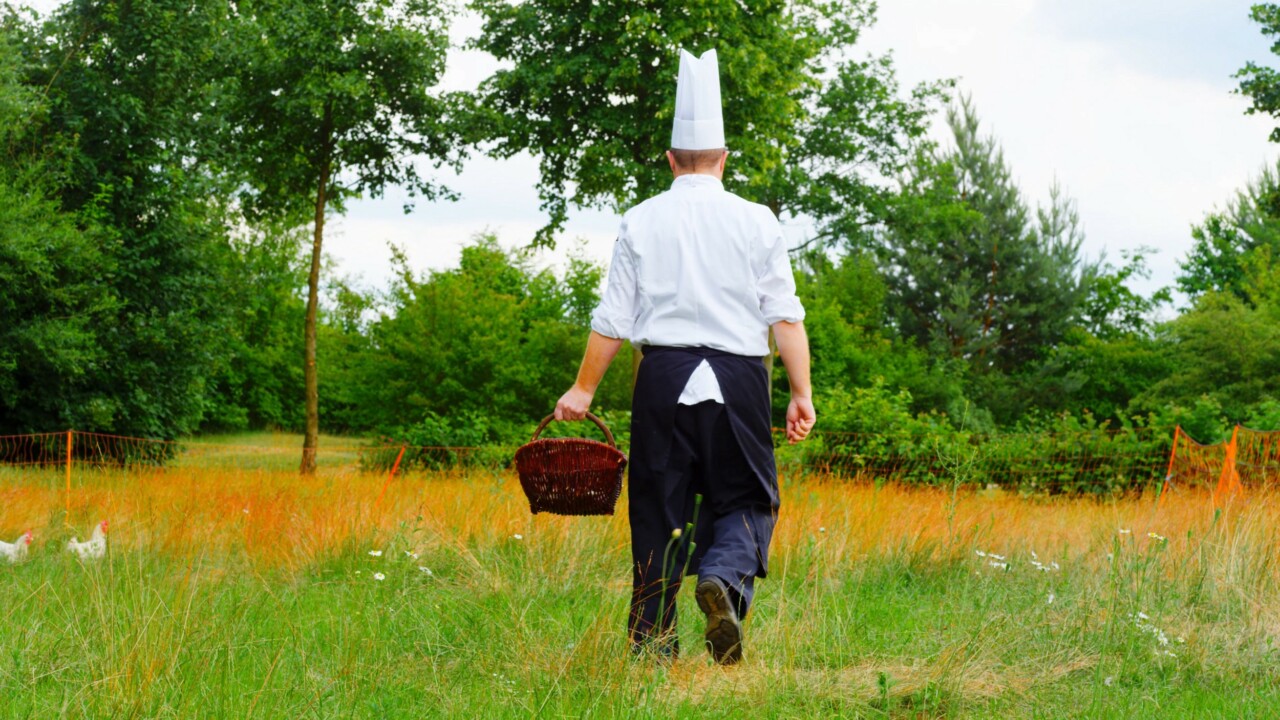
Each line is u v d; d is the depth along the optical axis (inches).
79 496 361.1
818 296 1537.9
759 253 144.9
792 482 453.1
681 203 147.4
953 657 139.6
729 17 812.0
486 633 159.9
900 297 1610.5
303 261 1887.3
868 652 155.7
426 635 155.9
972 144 1609.3
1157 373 1512.1
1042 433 620.4
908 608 201.2
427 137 826.2
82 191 917.2
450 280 1002.7
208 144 927.0
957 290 1550.2
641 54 791.7
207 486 405.7
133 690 115.5
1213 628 170.2
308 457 810.2
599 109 802.2
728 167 830.5
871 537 265.4
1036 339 1604.3
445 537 262.2
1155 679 148.2
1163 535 248.7
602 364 148.3
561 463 150.3
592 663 135.9
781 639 156.4
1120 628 166.4
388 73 820.6
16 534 316.2
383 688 130.9
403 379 957.2
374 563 245.3
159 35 908.6
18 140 864.3
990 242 1577.3
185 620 136.1
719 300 143.9
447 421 749.3
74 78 910.4
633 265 147.6
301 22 800.3
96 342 900.0
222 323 1003.3
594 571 233.8
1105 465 574.9
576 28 822.5
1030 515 368.2
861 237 1346.0
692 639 166.7
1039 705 132.5
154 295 953.5
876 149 1346.0
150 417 915.4
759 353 144.6
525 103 838.5
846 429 617.9
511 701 125.7
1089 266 1605.6
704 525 145.9
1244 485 412.2
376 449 719.1
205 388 1055.6
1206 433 620.4
